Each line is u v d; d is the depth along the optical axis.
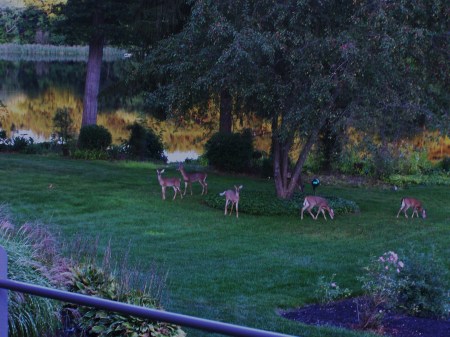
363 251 10.95
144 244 10.50
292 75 12.45
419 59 12.87
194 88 13.00
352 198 16.70
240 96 13.16
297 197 14.95
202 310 7.05
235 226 12.38
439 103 13.55
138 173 18.11
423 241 12.05
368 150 12.23
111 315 5.13
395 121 12.37
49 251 6.18
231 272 9.12
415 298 7.75
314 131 13.61
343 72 11.76
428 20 12.93
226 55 11.90
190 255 10.01
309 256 10.39
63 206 13.07
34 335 4.99
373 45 11.83
